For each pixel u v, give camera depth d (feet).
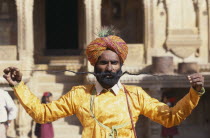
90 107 16.35
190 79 15.84
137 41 78.74
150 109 16.66
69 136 60.18
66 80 70.90
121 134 16.19
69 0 87.86
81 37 85.10
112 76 16.40
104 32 17.63
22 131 64.13
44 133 53.57
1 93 34.81
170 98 61.00
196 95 15.88
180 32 71.15
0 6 74.38
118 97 16.57
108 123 16.16
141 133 63.41
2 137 34.63
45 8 85.87
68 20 88.02
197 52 71.72
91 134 16.19
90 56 16.66
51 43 87.51
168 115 16.42
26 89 16.39
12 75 16.22
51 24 87.66
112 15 79.46
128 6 79.10
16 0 67.87
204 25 71.67
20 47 68.28
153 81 61.67
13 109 35.24
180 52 71.15
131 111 16.49
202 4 71.36
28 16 68.44
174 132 58.03
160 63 63.21
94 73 16.38
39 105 16.33
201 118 70.69
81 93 16.71
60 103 16.55
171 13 71.05
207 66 67.51
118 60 16.58
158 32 71.05
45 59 80.23
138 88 17.19
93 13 67.82
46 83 70.54
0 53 68.44
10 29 74.49
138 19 78.48
